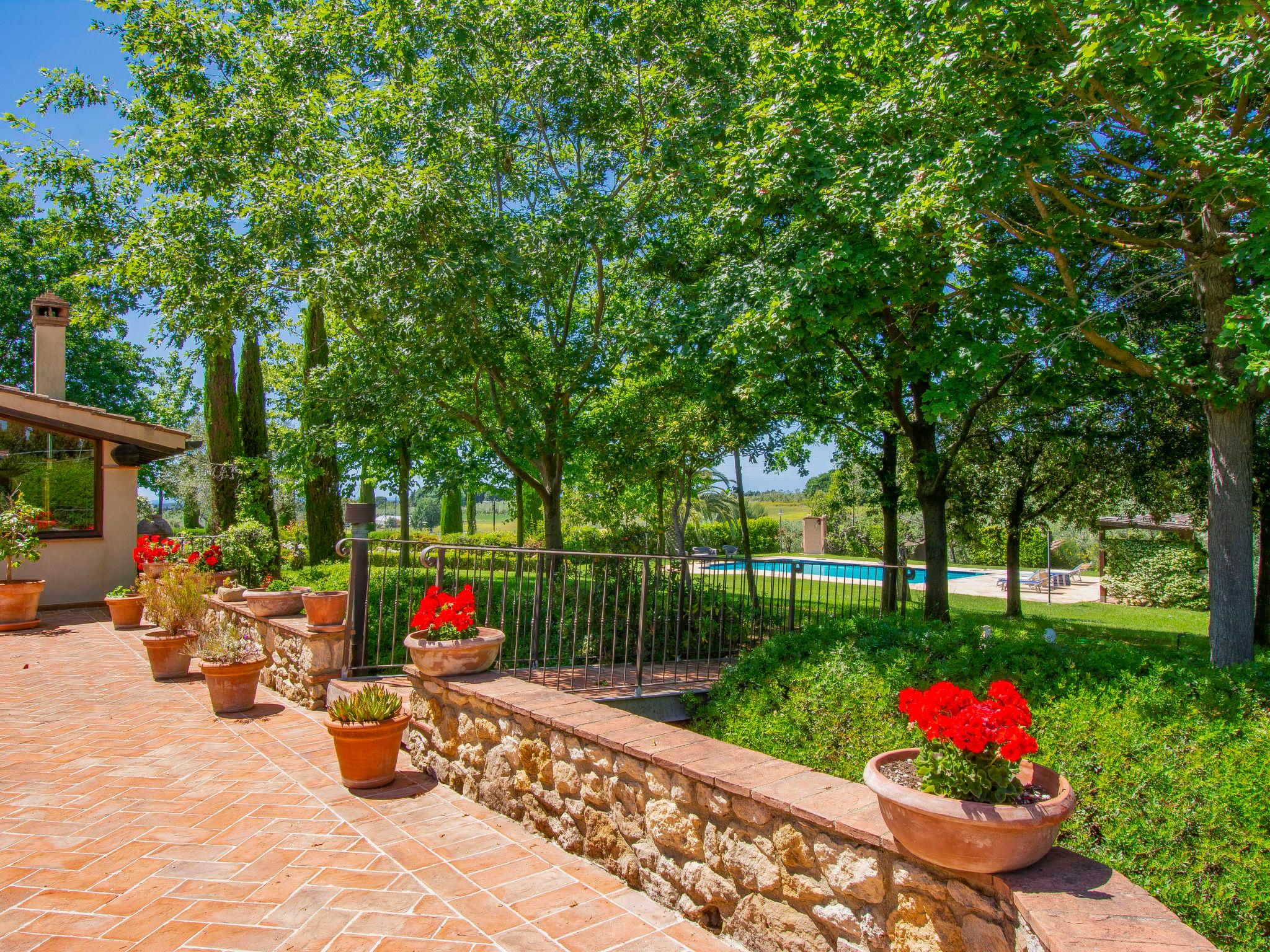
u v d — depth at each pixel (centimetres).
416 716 479
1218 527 604
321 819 383
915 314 827
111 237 1267
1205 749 374
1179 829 334
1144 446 1184
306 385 1126
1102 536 2014
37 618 1032
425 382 914
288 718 571
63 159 1202
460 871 327
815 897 246
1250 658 584
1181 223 695
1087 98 580
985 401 948
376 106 964
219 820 379
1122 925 169
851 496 1631
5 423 1139
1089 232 661
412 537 2067
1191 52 497
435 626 461
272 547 1195
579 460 1317
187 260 957
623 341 1027
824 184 709
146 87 1171
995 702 213
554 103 986
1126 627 1395
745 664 632
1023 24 557
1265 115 557
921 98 656
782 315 682
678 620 664
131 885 306
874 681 521
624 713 374
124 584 1232
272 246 972
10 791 413
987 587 2327
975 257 703
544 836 368
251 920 279
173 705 607
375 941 266
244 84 1048
